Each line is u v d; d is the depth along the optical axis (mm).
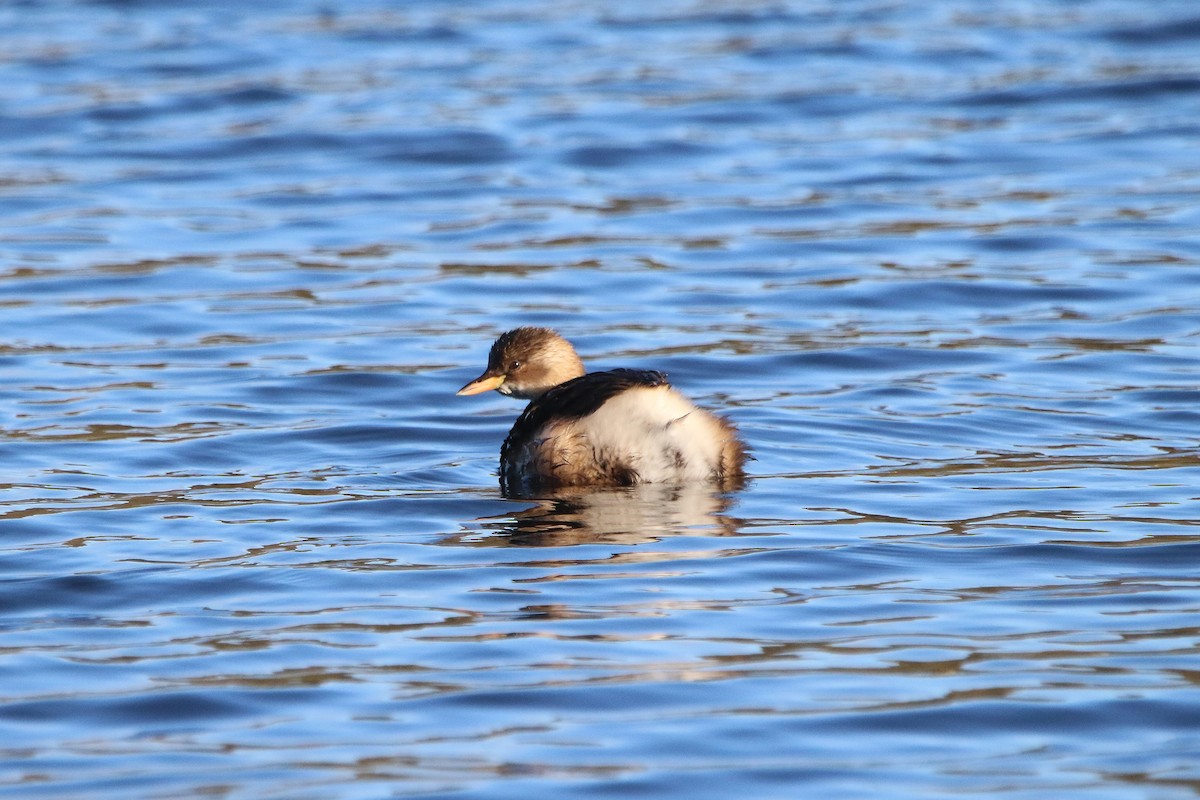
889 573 9633
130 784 7078
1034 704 7762
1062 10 31078
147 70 27297
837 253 19031
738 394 14438
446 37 29734
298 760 7285
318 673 8211
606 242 19562
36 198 21281
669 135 23984
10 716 7762
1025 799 6875
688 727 7574
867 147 23375
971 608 9031
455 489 11688
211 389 14570
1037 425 13219
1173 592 9234
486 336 16391
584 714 7719
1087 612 8953
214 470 12219
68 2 32344
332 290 17953
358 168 22734
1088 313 16766
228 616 9039
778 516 10820
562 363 13289
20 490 11586
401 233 20047
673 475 11633
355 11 31781
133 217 20609
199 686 8070
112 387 14602
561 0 32750
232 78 26906
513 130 24219
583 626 8773
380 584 9516
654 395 11703
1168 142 23250
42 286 17953
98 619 9039
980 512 10852
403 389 14672
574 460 11648
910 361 15336
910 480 11703
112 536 10516
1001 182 21688
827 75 27078
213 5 32156
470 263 18875
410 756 7312
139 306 17328
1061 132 23922
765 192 21469
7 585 9555
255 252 19312
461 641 8594
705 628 8750
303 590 9438
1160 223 19766
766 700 7844
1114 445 12594
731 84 26547
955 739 7449
